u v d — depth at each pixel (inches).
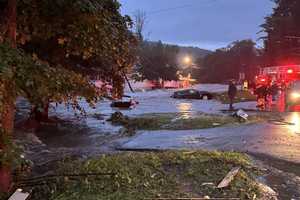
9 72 223.5
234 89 1200.8
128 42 340.8
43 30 301.3
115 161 326.0
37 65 246.8
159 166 322.0
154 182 288.2
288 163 405.1
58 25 296.8
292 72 1299.2
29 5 286.4
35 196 279.3
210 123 754.8
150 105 1521.9
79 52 312.0
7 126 255.8
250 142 527.5
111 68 357.1
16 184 284.4
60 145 618.8
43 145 583.2
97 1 302.7
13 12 269.3
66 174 299.9
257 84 1549.0
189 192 274.2
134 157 344.5
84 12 283.0
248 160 362.9
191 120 797.2
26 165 301.9
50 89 251.1
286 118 818.2
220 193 275.4
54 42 341.4
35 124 802.2
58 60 351.3
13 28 268.1
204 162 333.1
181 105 1508.4
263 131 625.0
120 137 682.2
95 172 300.4
